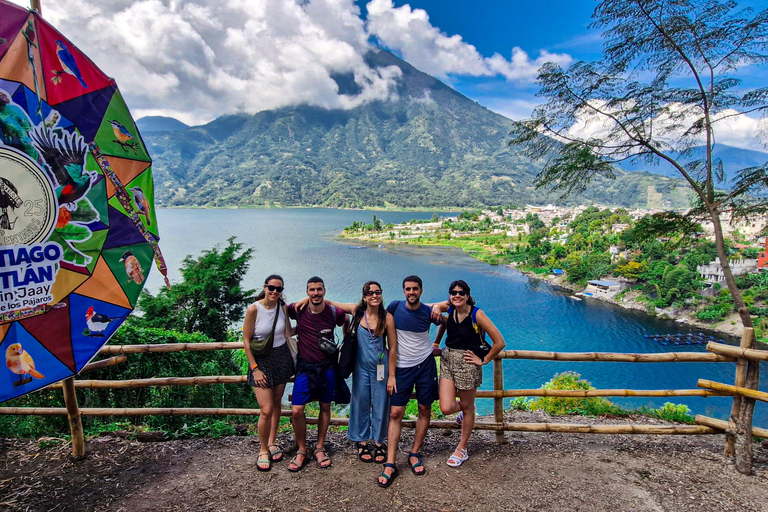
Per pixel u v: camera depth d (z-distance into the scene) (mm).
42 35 2721
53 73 2787
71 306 2938
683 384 36562
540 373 38125
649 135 5309
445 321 3566
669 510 3027
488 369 39094
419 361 3410
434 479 3346
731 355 3648
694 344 44688
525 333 48750
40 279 2750
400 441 4098
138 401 5906
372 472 3439
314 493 3129
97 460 3600
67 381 3498
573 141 5508
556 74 5387
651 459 3779
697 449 4000
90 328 3051
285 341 3533
